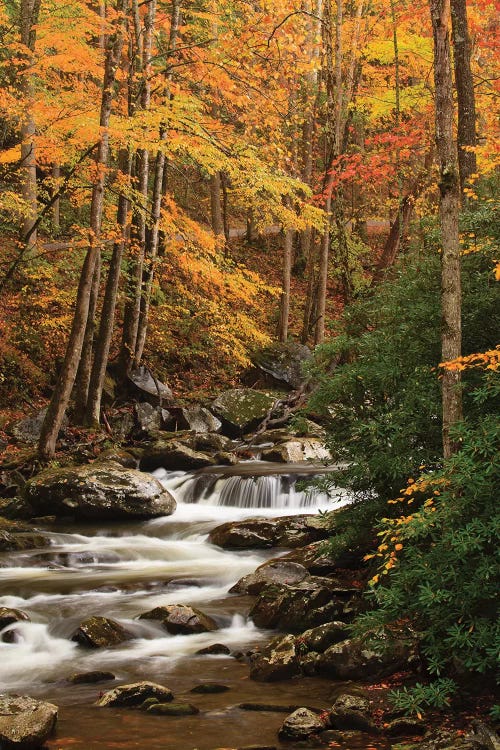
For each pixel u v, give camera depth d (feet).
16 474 50.85
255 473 50.72
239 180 56.39
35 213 63.10
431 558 20.53
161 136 61.57
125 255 70.23
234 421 66.44
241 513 47.60
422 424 27.73
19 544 41.06
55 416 52.65
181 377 74.95
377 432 28.25
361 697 21.34
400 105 71.87
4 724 19.52
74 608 31.24
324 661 24.47
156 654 26.94
